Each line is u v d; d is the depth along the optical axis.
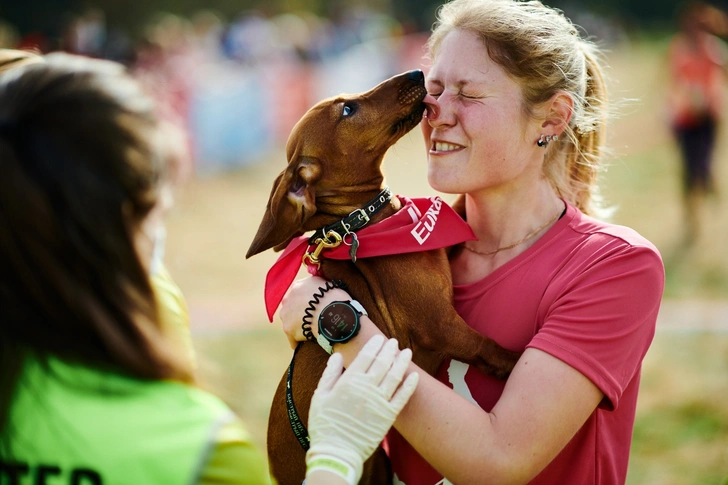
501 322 3.62
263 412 8.32
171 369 2.41
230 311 12.20
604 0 57.97
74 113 2.35
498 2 3.81
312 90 29.59
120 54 23.08
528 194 3.80
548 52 3.69
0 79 2.51
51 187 2.30
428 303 3.79
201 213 19.58
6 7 40.72
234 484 2.33
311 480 2.84
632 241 3.43
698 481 6.96
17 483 2.26
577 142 4.02
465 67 3.69
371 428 2.92
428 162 3.87
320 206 4.36
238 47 27.48
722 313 10.95
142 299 2.41
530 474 3.10
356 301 3.57
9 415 2.27
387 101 4.45
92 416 2.29
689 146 15.23
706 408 8.17
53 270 2.28
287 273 4.01
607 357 3.22
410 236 3.83
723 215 16.27
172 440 2.30
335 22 34.38
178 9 44.78
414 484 3.56
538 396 3.13
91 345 2.33
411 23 37.16
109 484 2.24
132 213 2.44
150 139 2.45
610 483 3.44
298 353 4.00
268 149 27.91
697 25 15.33
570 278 3.41
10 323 2.28
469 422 3.09
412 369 3.21
